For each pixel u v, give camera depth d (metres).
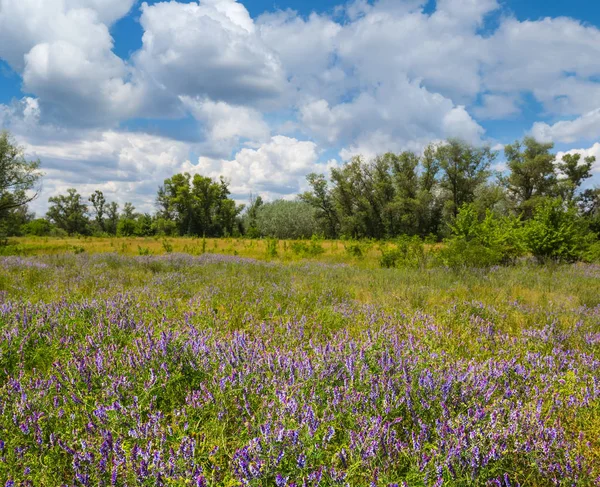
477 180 65.81
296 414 2.96
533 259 18.73
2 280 9.82
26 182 44.31
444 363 4.30
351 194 74.06
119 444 2.60
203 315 6.38
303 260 20.56
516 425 2.87
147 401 3.31
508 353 5.21
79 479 2.36
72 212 115.12
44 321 5.36
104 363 3.84
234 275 12.41
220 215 102.00
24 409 3.05
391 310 7.40
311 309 7.48
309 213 81.56
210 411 3.14
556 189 63.66
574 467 2.62
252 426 2.79
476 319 6.69
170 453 2.45
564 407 3.57
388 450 2.64
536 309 7.88
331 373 3.76
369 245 28.38
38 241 44.34
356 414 3.05
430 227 70.62
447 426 2.85
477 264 16.03
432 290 9.99
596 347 5.55
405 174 73.06
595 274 14.70
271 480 2.36
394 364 3.96
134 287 9.12
